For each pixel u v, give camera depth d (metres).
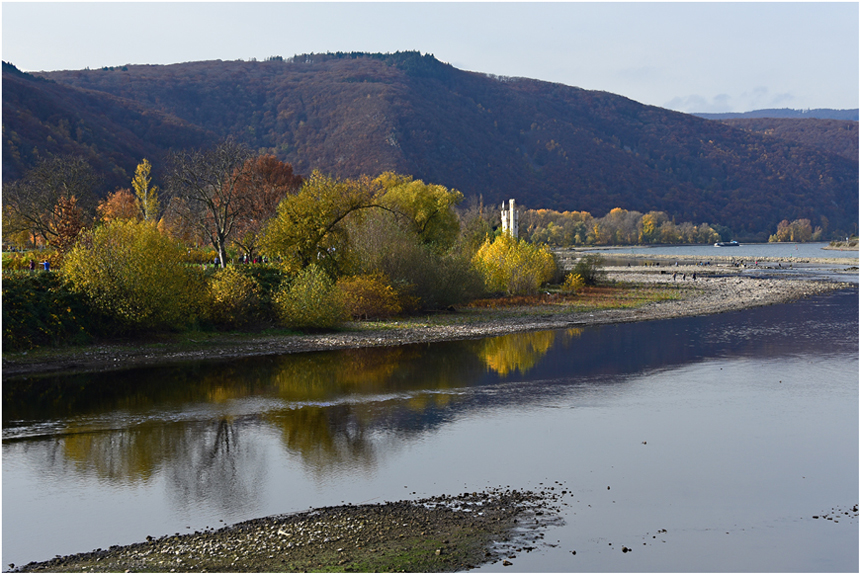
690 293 80.06
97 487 18.61
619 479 19.30
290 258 54.50
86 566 13.90
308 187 55.50
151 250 41.62
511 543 15.09
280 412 26.81
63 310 39.16
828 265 143.12
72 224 63.28
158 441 22.94
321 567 13.71
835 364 36.94
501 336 47.75
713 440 23.03
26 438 23.25
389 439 23.19
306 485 18.80
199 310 44.22
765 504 17.64
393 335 47.19
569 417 26.06
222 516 16.69
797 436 23.52
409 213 78.81
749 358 38.84
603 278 95.31
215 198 70.00
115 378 32.84
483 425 24.94
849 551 15.05
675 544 15.25
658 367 36.25
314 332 47.75
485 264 77.06
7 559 14.29
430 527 15.95
